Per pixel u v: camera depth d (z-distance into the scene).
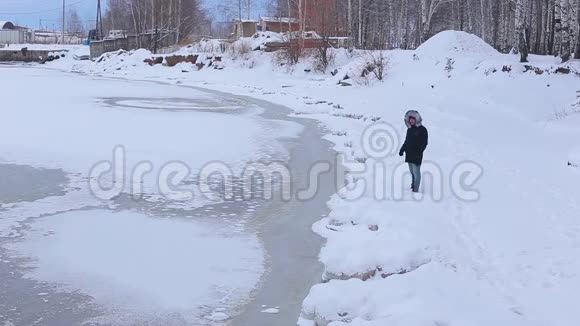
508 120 22.05
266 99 33.16
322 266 8.01
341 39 48.62
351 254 7.69
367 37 53.62
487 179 12.22
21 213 10.11
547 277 6.98
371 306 5.98
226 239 9.10
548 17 45.62
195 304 6.79
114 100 30.19
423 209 9.73
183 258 8.21
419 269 6.86
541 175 12.72
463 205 10.20
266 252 8.56
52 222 9.65
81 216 10.02
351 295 6.22
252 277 7.62
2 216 9.91
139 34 67.38
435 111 24.03
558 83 25.28
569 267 7.23
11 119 21.12
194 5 72.81
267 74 45.72
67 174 13.03
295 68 45.50
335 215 9.80
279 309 6.72
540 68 26.72
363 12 50.72
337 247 8.24
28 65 74.31
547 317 5.86
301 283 7.45
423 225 8.69
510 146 16.48
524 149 16.02
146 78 51.09
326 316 5.96
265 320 6.44
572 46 32.47
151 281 7.39
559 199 10.65
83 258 8.09
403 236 8.09
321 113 26.41
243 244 8.89
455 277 6.78
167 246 8.68
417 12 60.34
